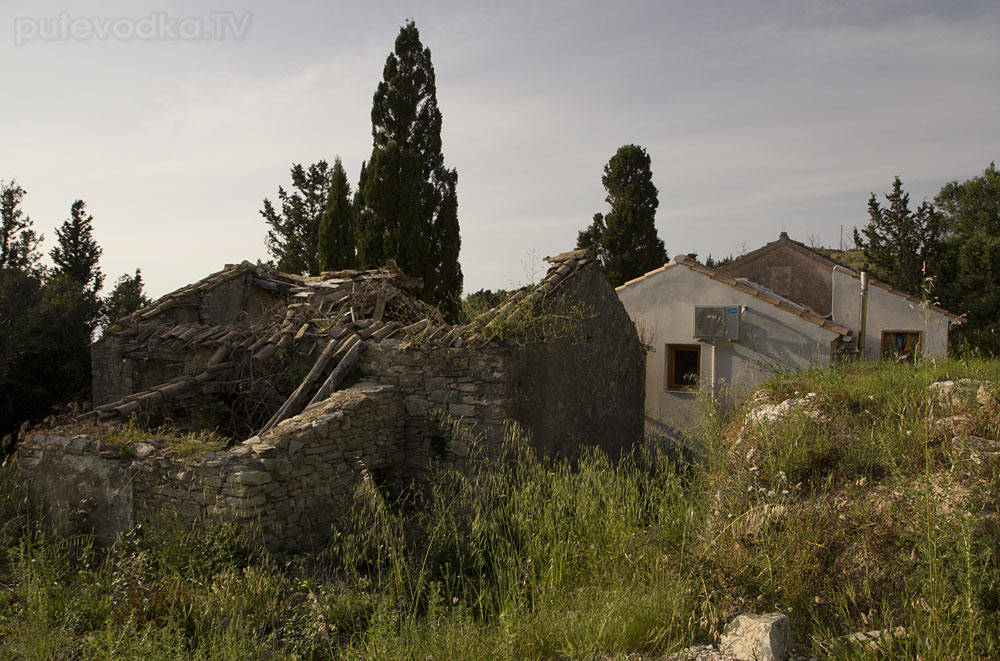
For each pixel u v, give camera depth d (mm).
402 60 19609
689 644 3691
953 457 4062
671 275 12844
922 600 3332
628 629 3867
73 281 17859
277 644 4586
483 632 4164
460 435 8031
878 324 13531
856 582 3793
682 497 5113
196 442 6809
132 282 23031
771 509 4375
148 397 8492
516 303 8734
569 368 9578
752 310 12109
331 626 4590
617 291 13328
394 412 8234
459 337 8234
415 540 6262
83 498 7152
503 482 7195
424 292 18578
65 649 4512
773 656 3303
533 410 8562
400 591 4938
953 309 20375
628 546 4844
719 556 4211
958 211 27750
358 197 19422
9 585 5832
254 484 6086
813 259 16016
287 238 30766
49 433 7695
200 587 5270
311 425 6832
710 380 12281
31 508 7551
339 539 6465
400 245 18234
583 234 24484
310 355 9227
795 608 3779
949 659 2980
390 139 19375
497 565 5098
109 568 6059
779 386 6812
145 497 6711
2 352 13891
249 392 8992
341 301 11266
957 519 3404
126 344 11000
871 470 4617
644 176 24062
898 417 5301
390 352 8594
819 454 4828
